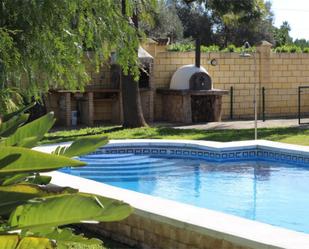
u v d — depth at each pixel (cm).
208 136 1399
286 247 411
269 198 834
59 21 590
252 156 1167
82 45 666
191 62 1919
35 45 582
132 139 1280
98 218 185
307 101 2125
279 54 2044
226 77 1981
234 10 1806
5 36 529
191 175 1021
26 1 549
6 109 536
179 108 1806
